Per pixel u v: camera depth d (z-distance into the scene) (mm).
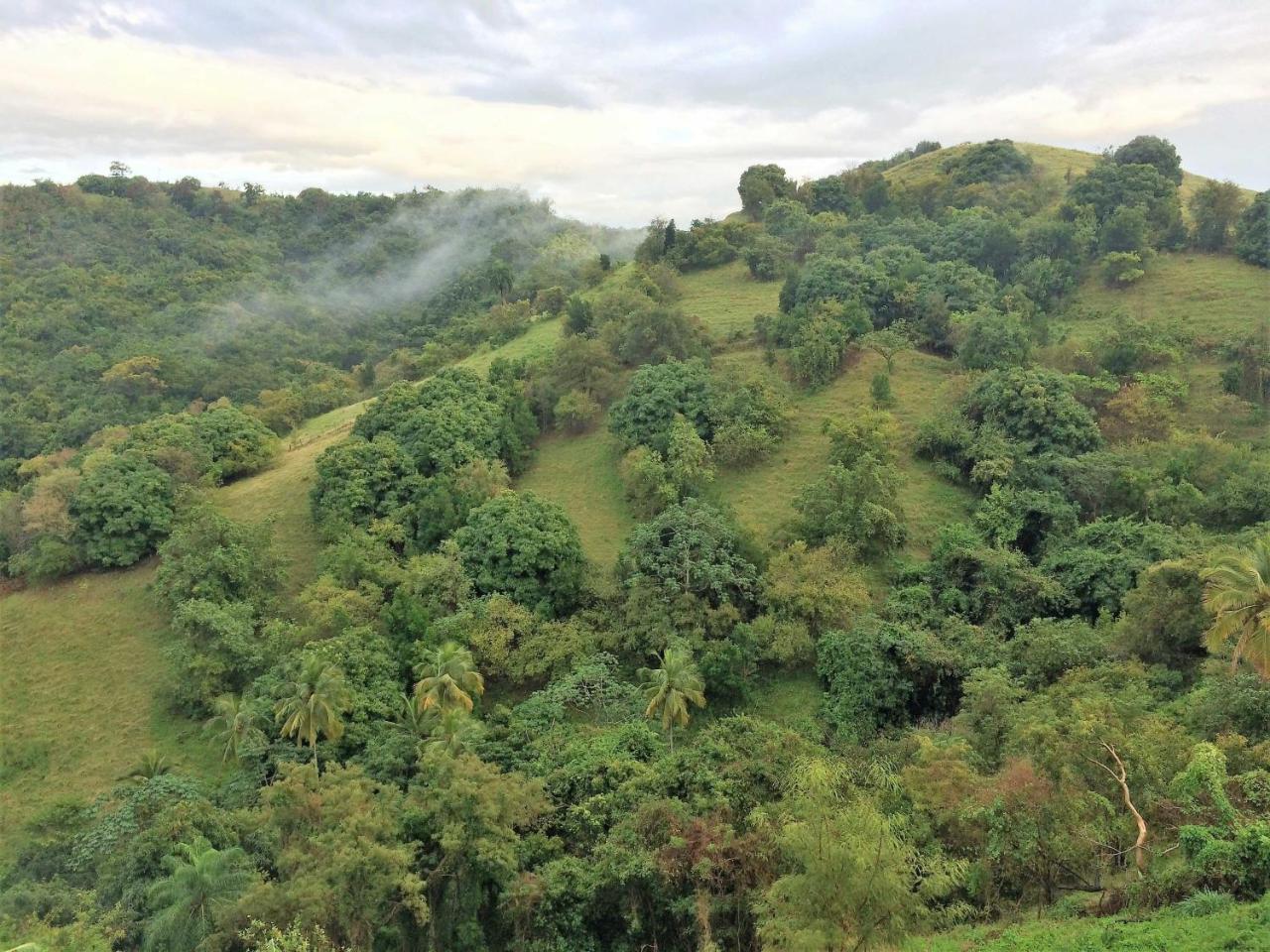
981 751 33156
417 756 37531
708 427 67625
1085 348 71312
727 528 52344
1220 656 34500
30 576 61000
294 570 60812
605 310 86625
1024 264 89625
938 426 64188
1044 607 46812
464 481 61688
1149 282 86938
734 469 66875
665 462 64188
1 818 42719
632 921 28000
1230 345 70562
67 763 46281
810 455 67000
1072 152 137250
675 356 76938
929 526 58031
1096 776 25000
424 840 29906
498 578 51344
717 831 27656
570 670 45781
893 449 64125
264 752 40531
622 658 48250
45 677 53094
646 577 49500
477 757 33281
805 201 127250
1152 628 38344
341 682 39344
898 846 21828
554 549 51781
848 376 75562
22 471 81188
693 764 32969
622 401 70875
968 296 81875
